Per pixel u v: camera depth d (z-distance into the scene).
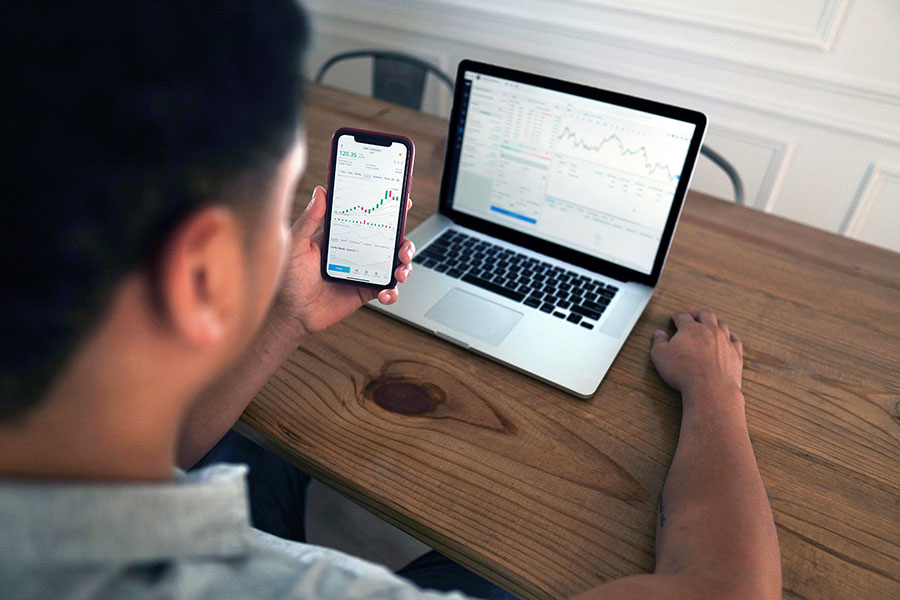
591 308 0.88
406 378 0.76
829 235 1.10
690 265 1.00
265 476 0.93
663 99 2.01
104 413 0.26
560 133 0.91
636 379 0.78
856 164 1.83
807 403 0.76
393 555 1.38
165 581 0.27
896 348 0.86
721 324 0.85
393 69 1.80
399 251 0.73
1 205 0.20
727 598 0.46
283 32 0.26
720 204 1.17
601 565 0.57
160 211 0.23
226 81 0.23
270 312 0.71
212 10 0.23
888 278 1.00
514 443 0.69
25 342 0.22
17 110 0.20
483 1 2.12
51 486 0.25
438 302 0.87
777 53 1.78
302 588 0.30
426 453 0.67
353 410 0.71
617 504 0.63
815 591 0.57
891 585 0.58
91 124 0.20
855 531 0.62
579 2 1.97
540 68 2.16
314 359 0.77
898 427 0.74
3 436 0.25
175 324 0.25
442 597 0.34
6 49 0.20
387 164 0.71
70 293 0.22
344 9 2.40
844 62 1.71
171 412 0.29
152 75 0.21
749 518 0.54
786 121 1.86
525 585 0.56
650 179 0.87
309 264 0.71
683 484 0.60
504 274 0.93
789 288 0.96
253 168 0.25
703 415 0.68
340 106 1.39
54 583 0.25
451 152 1.00
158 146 0.21
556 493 0.64
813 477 0.67
